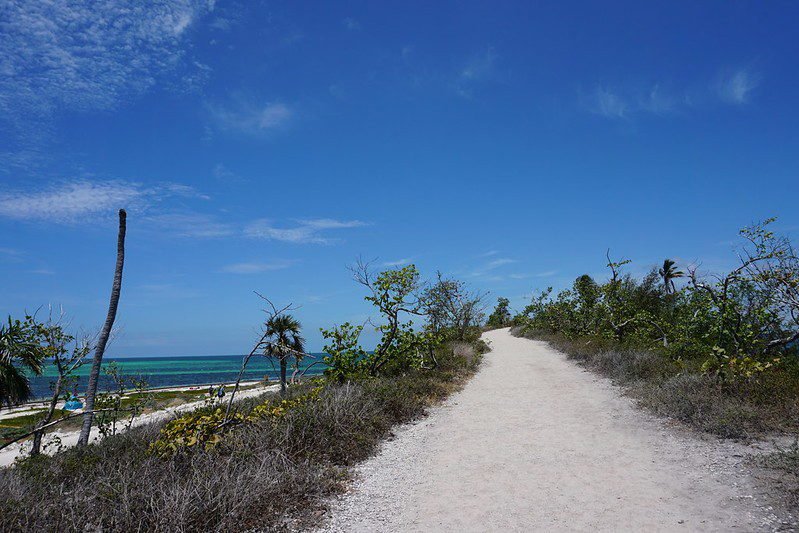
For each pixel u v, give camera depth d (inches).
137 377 538.0
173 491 185.8
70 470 248.1
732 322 440.1
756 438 269.9
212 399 326.6
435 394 476.7
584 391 475.2
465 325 1039.0
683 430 303.4
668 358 505.4
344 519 199.8
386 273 557.6
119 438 310.0
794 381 330.0
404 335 565.6
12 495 190.5
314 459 260.1
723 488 209.6
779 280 402.6
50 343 429.7
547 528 185.3
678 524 181.0
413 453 296.8
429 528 190.4
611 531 179.6
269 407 310.3
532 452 286.8
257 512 196.2
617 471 244.8
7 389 416.2
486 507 208.8
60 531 169.2
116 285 450.3
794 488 196.1
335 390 395.2
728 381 346.6
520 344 1120.2
